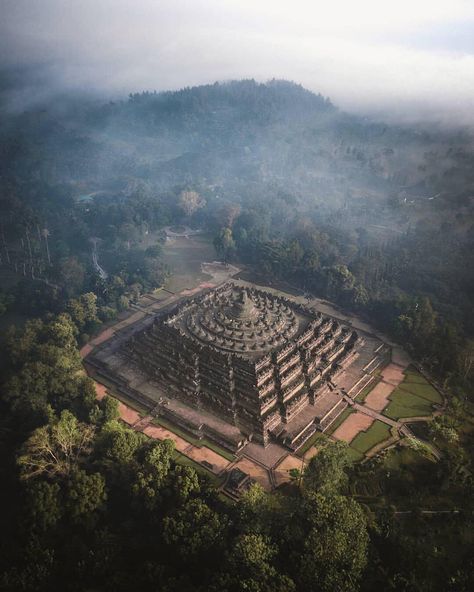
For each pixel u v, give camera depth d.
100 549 78.38
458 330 148.75
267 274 195.12
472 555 81.69
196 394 117.12
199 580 74.81
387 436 108.00
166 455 91.25
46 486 83.31
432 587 76.12
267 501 82.69
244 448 104.56
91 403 110.12
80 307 149.75
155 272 183.62
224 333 126.88
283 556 74.62
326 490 82.44
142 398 120.19
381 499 91.25
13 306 173.38
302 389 118.75
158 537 81.75
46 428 93.88
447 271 187.12
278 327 131.75
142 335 137.25
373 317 161.00
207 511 80.38
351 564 70.06
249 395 111.88
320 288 178.75
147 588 72.25
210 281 191.50
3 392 110.31
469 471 99.50
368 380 127.81
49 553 77.31
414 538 84.75
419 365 134.88
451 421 110.62
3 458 100.00
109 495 92.38
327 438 107.06
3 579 72.44
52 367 113.62
